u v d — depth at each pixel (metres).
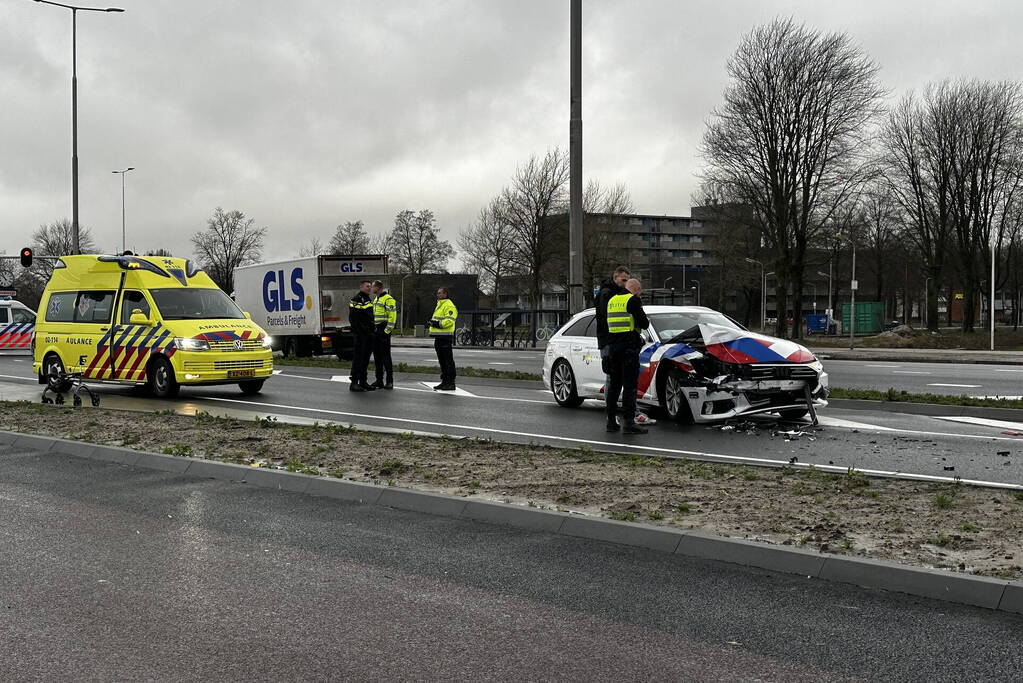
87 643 4.48
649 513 6.77
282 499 7.89
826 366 26.25
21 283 78.38
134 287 17.20
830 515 6.66
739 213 52.38
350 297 31.12
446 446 10.12
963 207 54.47
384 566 5.84
